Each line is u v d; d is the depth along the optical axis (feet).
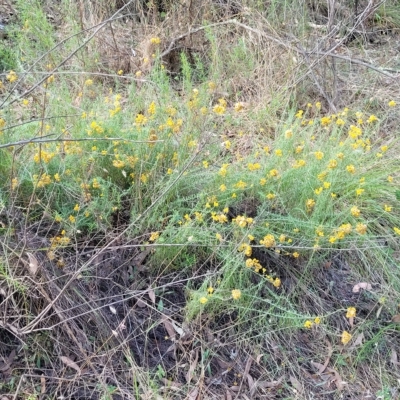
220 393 2.98
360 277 3.72
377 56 6.13
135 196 3.45
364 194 3.95
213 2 5.90
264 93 5.07
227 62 5.42
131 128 3.67
